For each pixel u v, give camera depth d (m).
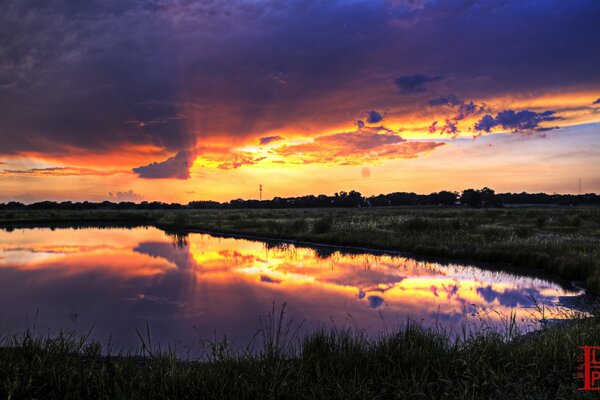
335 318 9.18
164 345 7.43
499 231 23.42
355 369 4.83
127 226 51.41
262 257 19.78
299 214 57.97
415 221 27.73
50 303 10.80
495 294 11.55
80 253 22.02
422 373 4.69
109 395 4.43
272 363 4.97
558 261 14.87
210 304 10.60
